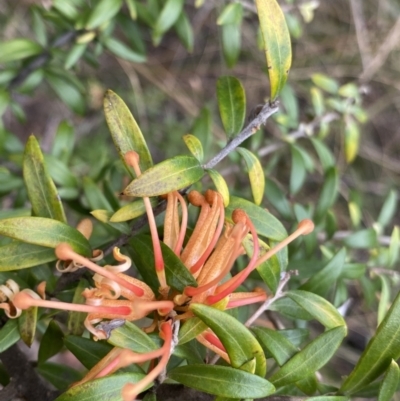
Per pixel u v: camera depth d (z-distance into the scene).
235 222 0.14
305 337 0.18
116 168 0.27
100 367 0.14
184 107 0.51
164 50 0.54
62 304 0.13
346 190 0.49
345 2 0.51
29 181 0.16
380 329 0.15
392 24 0.51
